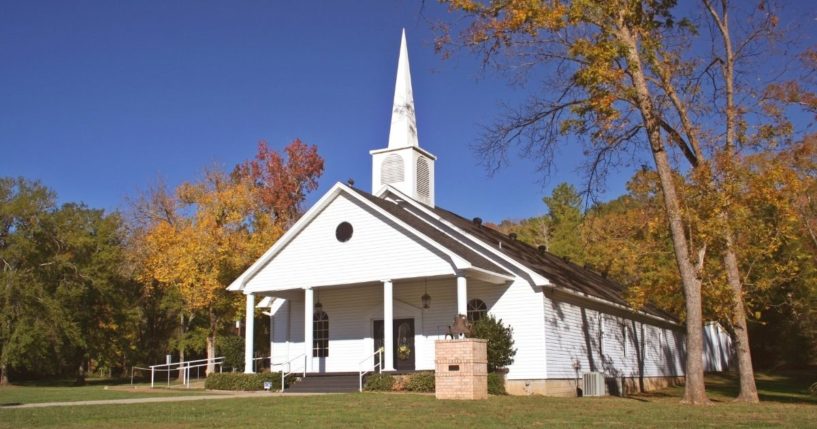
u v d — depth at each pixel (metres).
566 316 28.11
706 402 19.91
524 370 26.08
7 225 40.94
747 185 22.61
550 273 28.75
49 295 40.59
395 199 31.47
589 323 30.17
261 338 52.66
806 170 23.58
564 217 62.81
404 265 26.20
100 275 43.22
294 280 28.53
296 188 61.66
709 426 12.77
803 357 47.00
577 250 57.94
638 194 25.77
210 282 41.47
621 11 20.73
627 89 20.27
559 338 27.19
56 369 43.75
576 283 30.31
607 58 19.80
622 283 46.88
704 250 21.89
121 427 12.57
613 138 22.33
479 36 21.25
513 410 16.02
